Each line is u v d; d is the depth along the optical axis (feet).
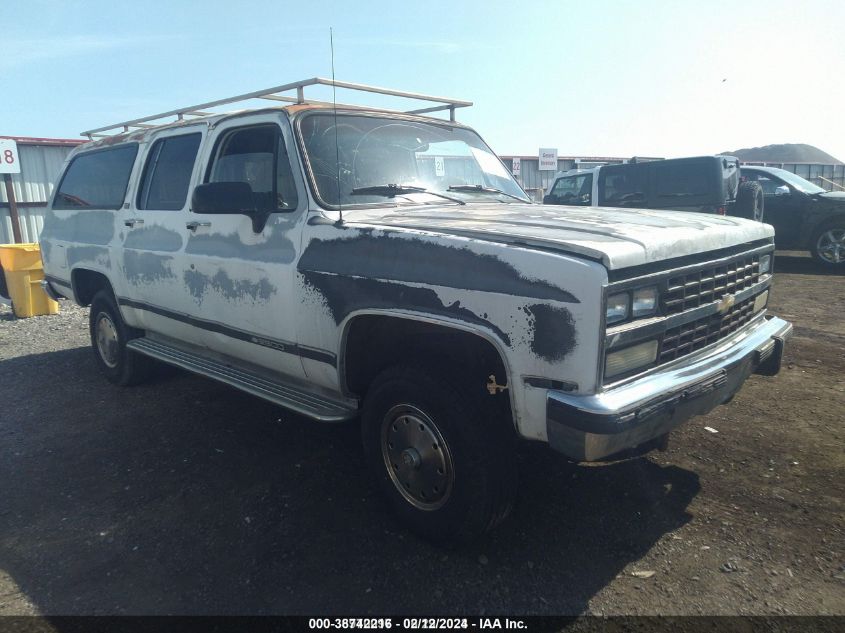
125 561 9.89
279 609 8.73
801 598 8.77
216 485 12.27
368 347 10.90
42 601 8.98
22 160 50.03
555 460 13.04
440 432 9.53
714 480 12.07
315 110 12.48
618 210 12.18
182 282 14.02
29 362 21.48
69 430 15.23
